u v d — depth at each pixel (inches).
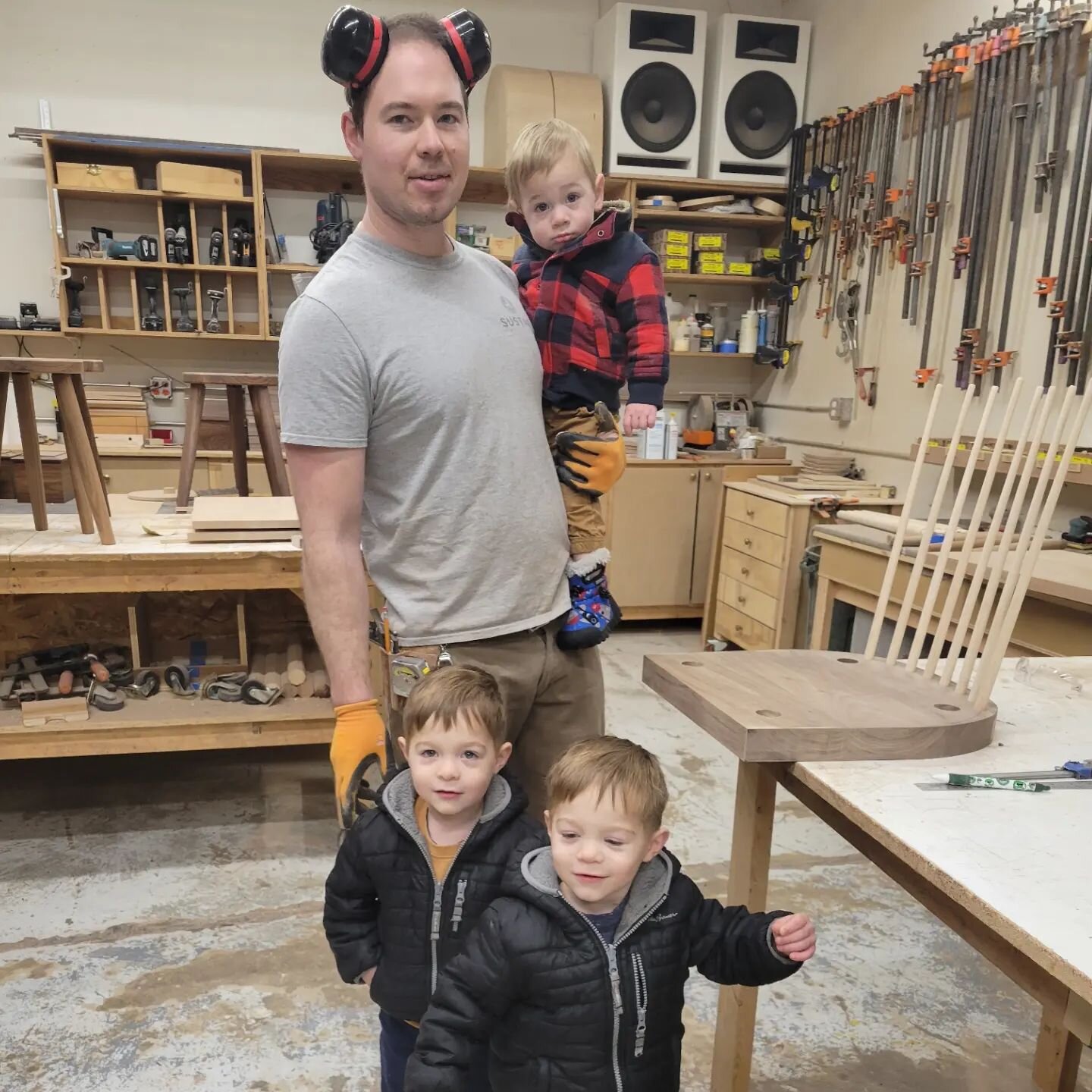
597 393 61.5
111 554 90.8
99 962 79.6
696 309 195.6
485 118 186.1
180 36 176.1
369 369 47.6
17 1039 70.6
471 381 49.1
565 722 56.8
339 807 47.2
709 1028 73.8
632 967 39.2
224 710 100.4
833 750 48.3
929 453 135.6
